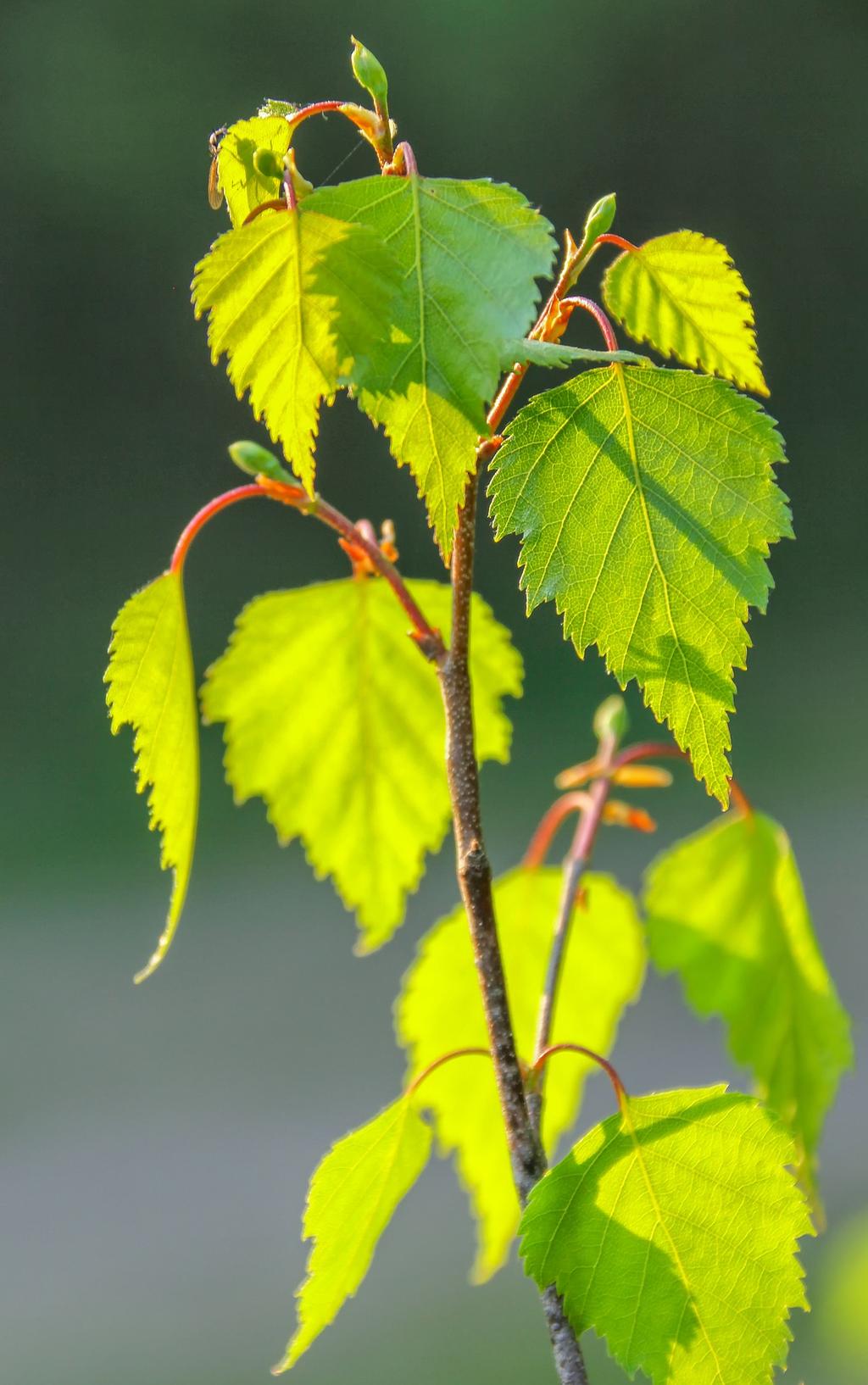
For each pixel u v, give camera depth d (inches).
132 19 312.8
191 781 38.1
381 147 37.5
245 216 37.8
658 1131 37.3
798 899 40.0
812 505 358.6
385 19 326.6
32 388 324.2
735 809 40.2
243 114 320.2
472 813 37.3
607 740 39.9
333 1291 37.9
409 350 36.9
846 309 366.3
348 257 36.9
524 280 36.8
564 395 37.2
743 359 38.1
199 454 331.3
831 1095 40.1
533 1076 37.4
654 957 40.3
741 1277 37.2
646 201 360.2
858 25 362.0
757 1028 40.2
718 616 37.1
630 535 37.2
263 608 39.7
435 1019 40.2
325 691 39.9
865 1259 44.7
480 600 39.9
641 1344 37.2
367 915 40.2
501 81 340.5
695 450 37.2
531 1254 37.3
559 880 40.1
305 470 37.2
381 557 37.6
